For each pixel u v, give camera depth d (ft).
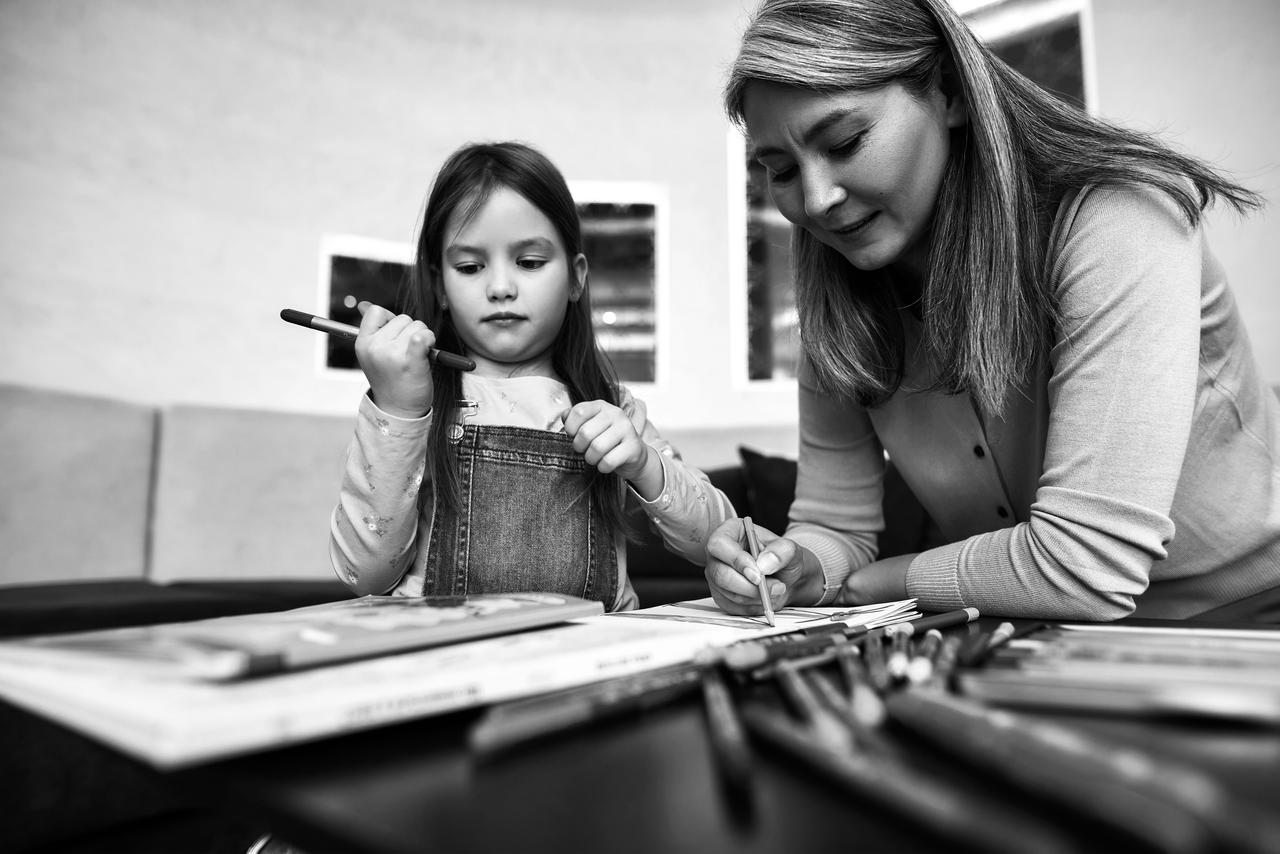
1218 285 2.87
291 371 9.91
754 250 11.13
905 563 2.84
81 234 8.82
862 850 0.69
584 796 0.85
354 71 10.56
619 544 3.56
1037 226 2.68
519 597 1.92
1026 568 2.41
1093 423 2.41
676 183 11.34
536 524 3.26
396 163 10.71
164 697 1.00
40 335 8.52
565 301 3.50
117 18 9.17
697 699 1.29
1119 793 0.68
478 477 3.28
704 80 11.42
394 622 1.48
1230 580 3.00
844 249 2.81
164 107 9.41
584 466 3.42
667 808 0.81
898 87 2.44
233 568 7.70
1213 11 8.61
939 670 1.25
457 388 3.52
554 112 11.34
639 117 11.43
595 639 1.57
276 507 7.91
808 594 2.92
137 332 9.07
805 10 2.48
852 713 1.05
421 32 10.93
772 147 2.60
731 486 7.18
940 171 2.62
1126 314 2.40
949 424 3.19
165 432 7.72
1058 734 0.86
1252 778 0.80
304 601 5.78
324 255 10.22
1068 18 9.36
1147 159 2.56
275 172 10.02
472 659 1.31
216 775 0.94
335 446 8.21
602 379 3.95
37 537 7.08
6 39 8.51
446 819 0.79
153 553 7.59
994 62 2.73
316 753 1.02
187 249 9.43
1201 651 1.42
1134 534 2.27
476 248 3.31
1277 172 8.18
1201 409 2.85
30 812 3.72
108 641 1.30
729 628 1.83
